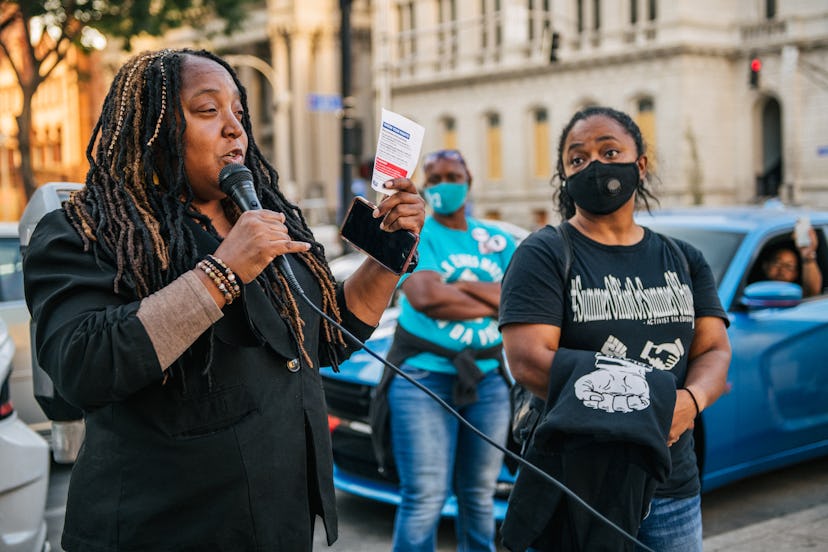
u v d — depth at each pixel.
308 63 52.84
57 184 3.66
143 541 1.96
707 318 2.83
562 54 37.50
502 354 4.07
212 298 1.86
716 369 2.72
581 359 2.53
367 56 51.88
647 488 2.55
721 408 5.16
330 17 52.88
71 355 1.83
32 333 2.59
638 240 2.79
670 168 35.12
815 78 34.03
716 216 6.02
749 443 5.33
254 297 2.03
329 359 2.39
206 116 2.10
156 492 1.96
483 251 4.13
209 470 1.96
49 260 1.96
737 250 5.62
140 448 1.97
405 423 3.96
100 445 2.01
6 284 6.49
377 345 5.63
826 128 33.81
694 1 34.88
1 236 6.56
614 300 2.68
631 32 35.88
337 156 52.97
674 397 2.48
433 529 3.92
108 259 1.96
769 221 5.85
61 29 15.84
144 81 2.10
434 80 41.91
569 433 2.45
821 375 5.70
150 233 1.99
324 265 2.34
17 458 3.77
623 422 2.41
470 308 3.92
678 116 34.84
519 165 39.25
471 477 4.05
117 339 1.80
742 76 35.69
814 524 4.81
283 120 38.69
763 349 5.39
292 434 2.07
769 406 5.42
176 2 16.94
